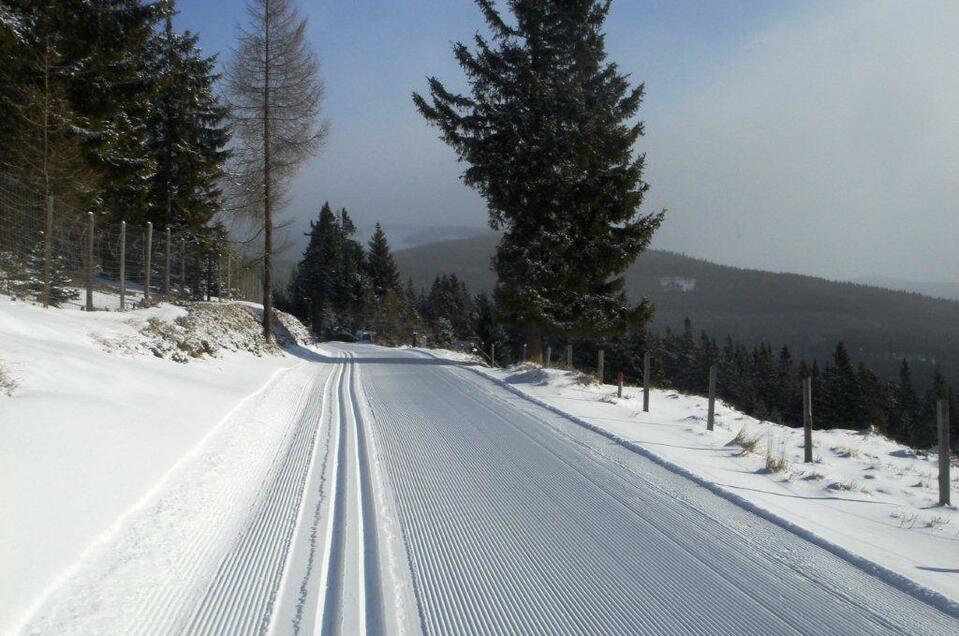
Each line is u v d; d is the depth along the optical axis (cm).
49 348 978
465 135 2391
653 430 1165
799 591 514
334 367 2245
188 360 1445
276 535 593
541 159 2317
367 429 1090
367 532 606
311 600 467
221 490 704
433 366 2278
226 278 3156
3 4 1822
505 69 2384
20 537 472
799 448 1231
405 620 446
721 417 1476
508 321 2542
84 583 458
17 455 577
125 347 1257
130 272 2217
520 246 2480
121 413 817
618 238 2503
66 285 1673
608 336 2606
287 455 897
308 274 7100
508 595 491
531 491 759
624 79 2522
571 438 1052
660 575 536
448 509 684
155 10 2208
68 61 2036
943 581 544
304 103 2388
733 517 689
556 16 2383
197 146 2944
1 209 1516
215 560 532
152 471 692
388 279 7869
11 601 409
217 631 420
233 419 1059
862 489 885
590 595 495
